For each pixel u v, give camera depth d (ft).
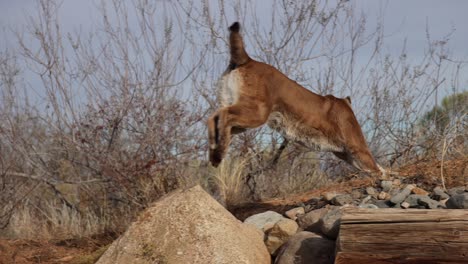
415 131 73.10
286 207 55.67
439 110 74.64
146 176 63.21
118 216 64.90
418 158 66.59
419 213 33.68
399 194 47.85
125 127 66.08
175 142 65.82
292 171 73.15
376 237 33.99
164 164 63.93
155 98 66.13
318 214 44.52
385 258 33.68
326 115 58.13
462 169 54.70
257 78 51.85
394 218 33.88
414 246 33.12
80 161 72.69
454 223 32.45
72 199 74.33
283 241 42.96
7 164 73.87
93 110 66.18
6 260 52.90
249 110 50.62
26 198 73.10
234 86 51.52
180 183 63.31
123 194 66.64
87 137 65.21
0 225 66.03
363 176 67.67
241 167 66.69
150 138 63.46
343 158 62.18
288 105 55.16
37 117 72.59
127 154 64.03
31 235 62.69
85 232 62.90
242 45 51.90
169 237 39.52
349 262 34.37
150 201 61.41
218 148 48.60
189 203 40.98
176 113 65.62
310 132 57.47
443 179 50.88
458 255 32.07
